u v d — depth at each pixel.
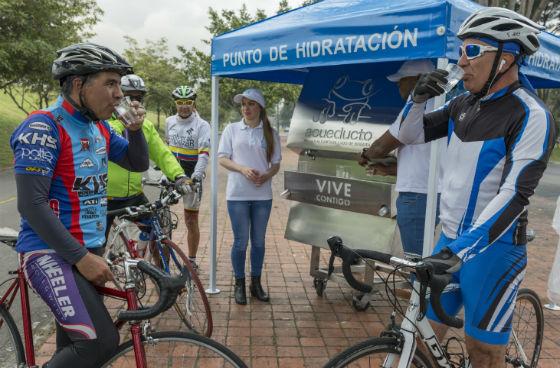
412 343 1.87
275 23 3.61
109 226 3.53
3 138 18.83
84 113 1.91
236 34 3.77
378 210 3.51
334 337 3.51
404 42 2.62
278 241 6.29
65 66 1.84
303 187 3.99
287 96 17.36
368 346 1.87
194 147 5.06
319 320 3.79
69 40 15.45
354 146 3.73
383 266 3.59
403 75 3.32
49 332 3.48
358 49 2.86
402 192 3.20
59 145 1.84
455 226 2.05
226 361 1.95
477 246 1.72
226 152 4.04
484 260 1.97
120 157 2.35
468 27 1.90
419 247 3.20
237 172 3.96
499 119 1.89
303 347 3.34
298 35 3.21
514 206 1.72
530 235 2.22
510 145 1.84
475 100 2.02
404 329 1.90
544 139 1.75
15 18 13.23
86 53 1.85
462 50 1.93
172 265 3.70
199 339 1.94
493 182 1.92
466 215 2.00
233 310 3.94
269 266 5.18
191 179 3.44
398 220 3.28
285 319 3.79
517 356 2.54
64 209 1.92
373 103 3.75
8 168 13.55
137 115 2.24
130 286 1.94
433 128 2.31
